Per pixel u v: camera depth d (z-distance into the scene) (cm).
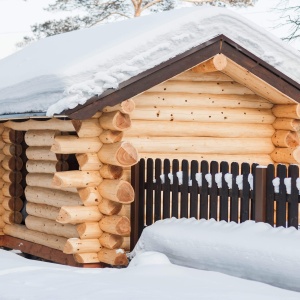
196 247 953
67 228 1162
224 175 1005
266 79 1157
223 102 1212
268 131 1248
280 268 831
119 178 1088
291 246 838
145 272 893
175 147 1175
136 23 1229
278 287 836
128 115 1063
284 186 919
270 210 936
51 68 1120
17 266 966
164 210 1100
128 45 1068
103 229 1089
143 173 1129
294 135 1241
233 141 1222
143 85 1064
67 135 1115
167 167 1100
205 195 1035
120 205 1088
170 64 1084
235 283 822
